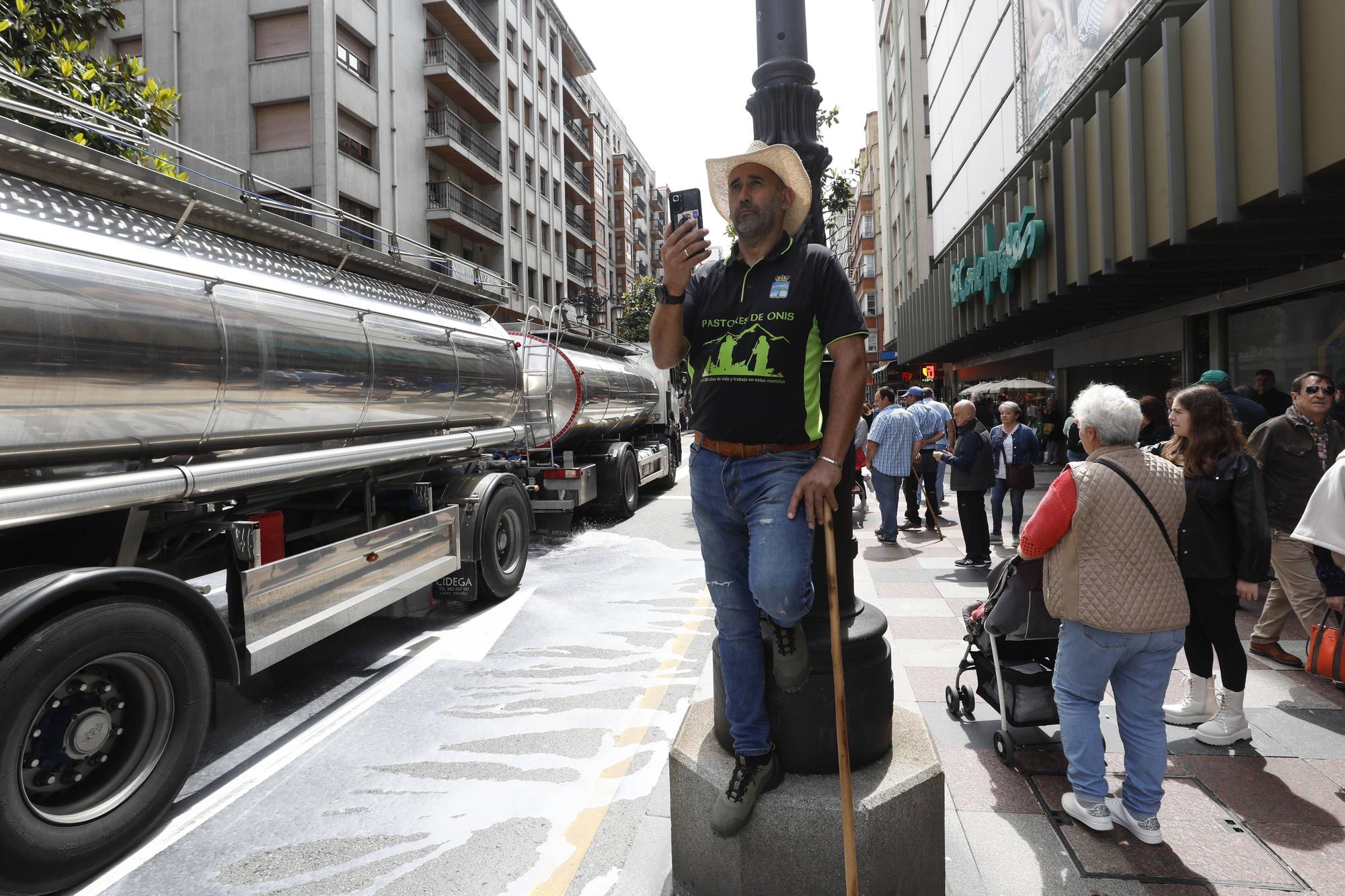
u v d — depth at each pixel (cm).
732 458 212
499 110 3322
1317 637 355
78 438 309
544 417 948
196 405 360
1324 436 448
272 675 493
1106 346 1465
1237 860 263
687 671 489
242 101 2183
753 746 223
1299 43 571
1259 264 875
